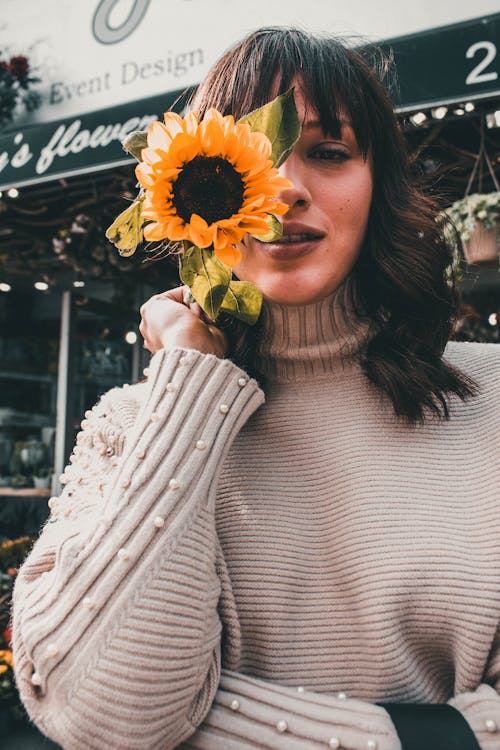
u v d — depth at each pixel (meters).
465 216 1.94
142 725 0.55
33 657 0.58
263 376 0.85
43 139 2.21
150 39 2.37
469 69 1.62
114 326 3.90
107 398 0.85
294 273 0.72
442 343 0.83
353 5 1.98
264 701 0.61
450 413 0.78
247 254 0.73
